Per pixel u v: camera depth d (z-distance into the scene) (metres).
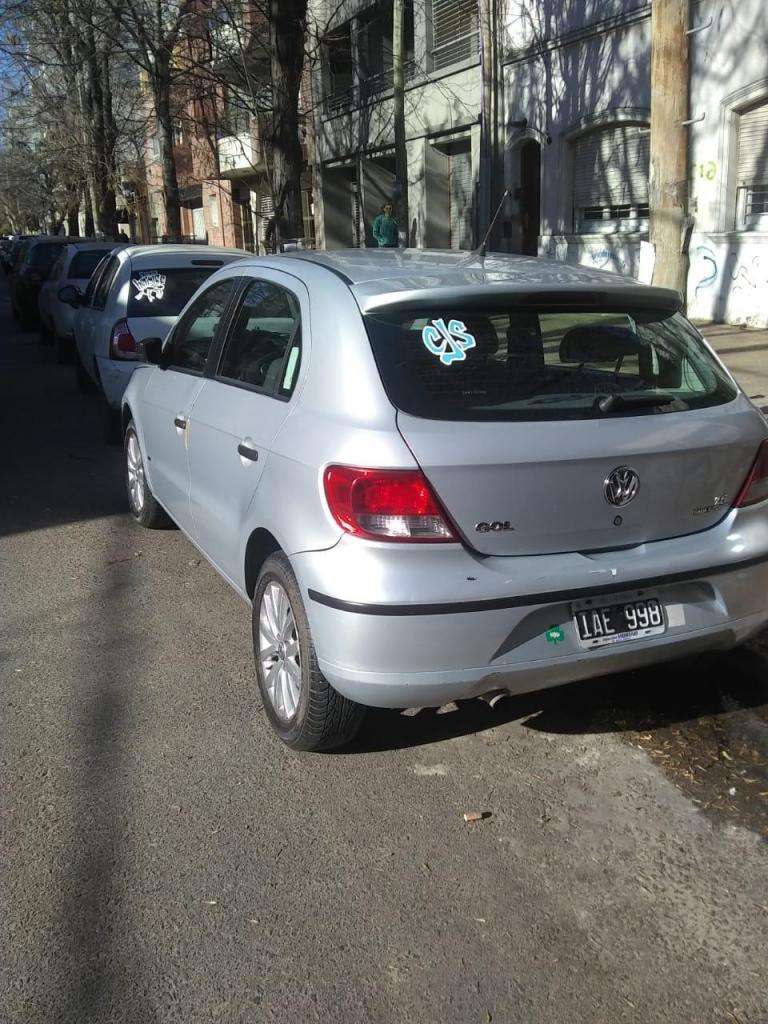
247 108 16.55
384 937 2.73
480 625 3.04
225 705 4.10
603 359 3.45
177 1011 2.47
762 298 13.81
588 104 16.86
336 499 3.08
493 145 19.66
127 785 3.50
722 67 13.86
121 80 29.00
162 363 5.47
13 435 9.84
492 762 3.63
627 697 4.12
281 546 3.45
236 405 4.12
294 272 3.99
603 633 3.23
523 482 3.06
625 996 2.52
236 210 36.81
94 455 8.92
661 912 2.83
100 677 4.38
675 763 3.60
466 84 21.02
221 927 2.77
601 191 17.22
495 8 18.92
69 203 38.75
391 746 3.75
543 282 3.45
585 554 3.22
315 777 3.54
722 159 14.14
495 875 3.00
